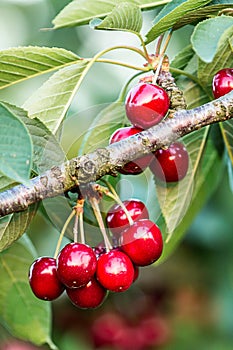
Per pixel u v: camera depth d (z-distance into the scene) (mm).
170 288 1427
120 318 1406
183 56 862
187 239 1326
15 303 968
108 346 1385
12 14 1357
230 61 834
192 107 868
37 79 1216
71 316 1343
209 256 1351
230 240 1311
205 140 893
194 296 1427
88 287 788
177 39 1199
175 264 1387
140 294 1429
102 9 840
